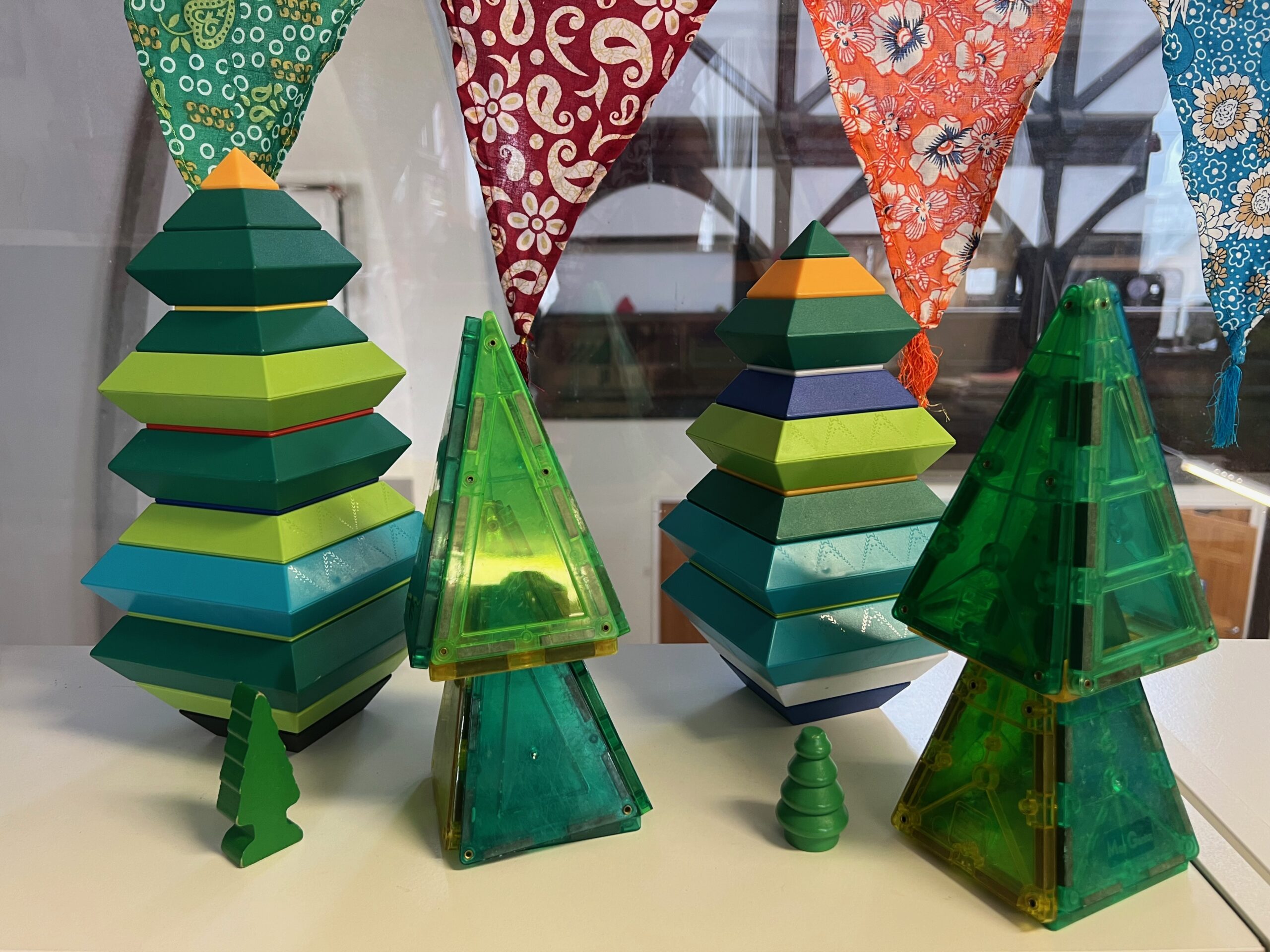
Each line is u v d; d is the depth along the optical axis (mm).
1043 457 454
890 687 662
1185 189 740
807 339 574
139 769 609
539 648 499
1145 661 455
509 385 508
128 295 921
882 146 683
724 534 645
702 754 626
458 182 881
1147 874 482
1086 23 840
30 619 997
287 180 862
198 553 579
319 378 569
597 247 885
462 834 501
